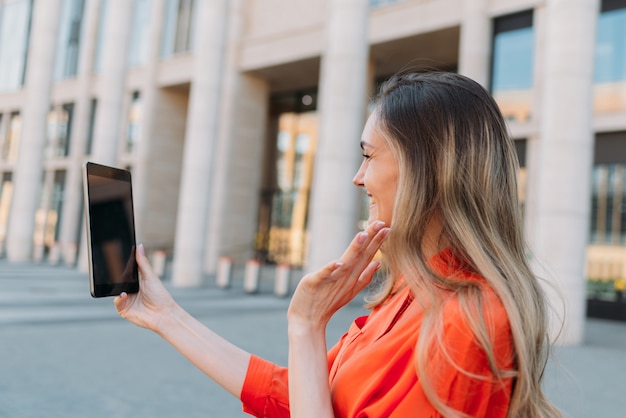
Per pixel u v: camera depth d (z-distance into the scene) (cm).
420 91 101
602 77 1438
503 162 98
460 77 103
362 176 109
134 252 126
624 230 1410
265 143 2517
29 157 2280
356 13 1330
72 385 539
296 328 97
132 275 124
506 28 1545
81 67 2716
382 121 103
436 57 1877
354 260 94
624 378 686
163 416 463
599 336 1094
